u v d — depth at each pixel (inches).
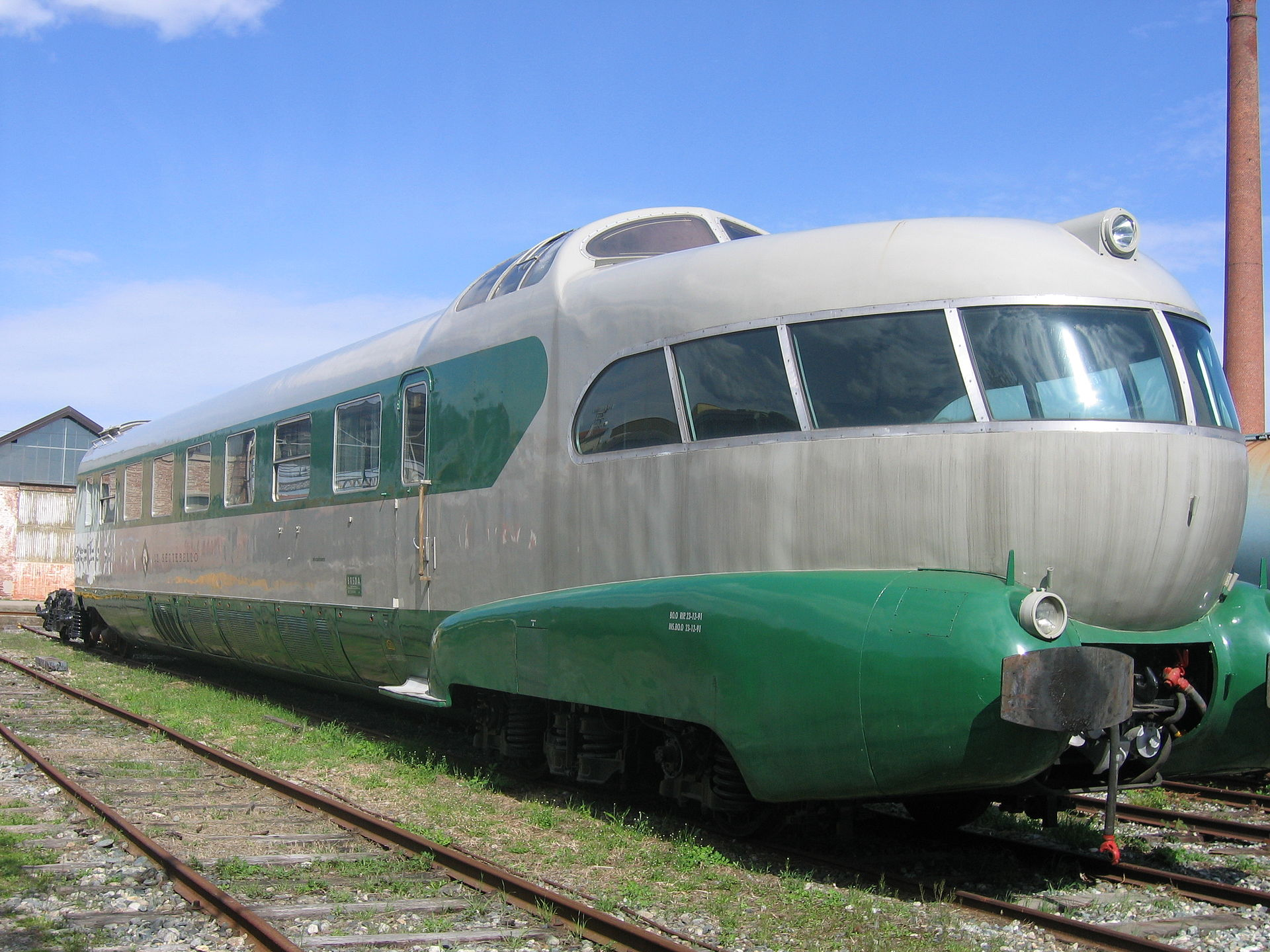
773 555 228.1
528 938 179.3
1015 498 206.7
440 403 335.0
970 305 217.6
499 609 286.7
